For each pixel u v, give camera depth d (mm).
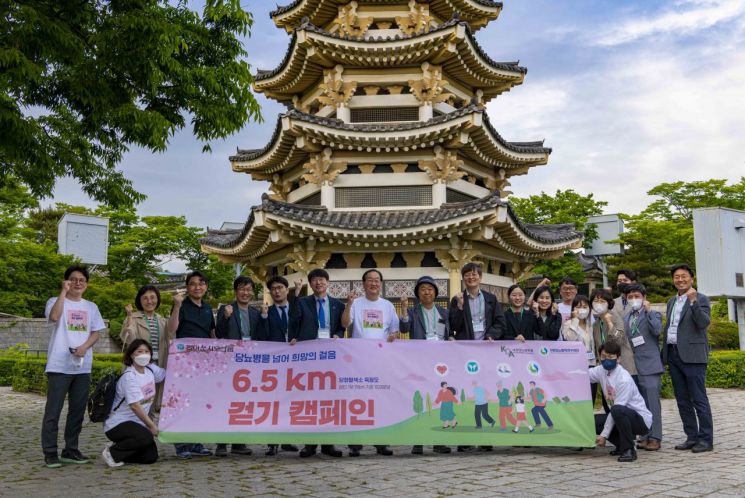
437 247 19125
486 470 7941
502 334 9883
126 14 10234
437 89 20234
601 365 9219
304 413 9094
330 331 9617
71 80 10758
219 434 8961
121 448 8602
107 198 14180
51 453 8594
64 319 8891
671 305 9844
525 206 44375
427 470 7977
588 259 42281
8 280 33875
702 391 9391
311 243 19203
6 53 9398
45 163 11125
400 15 21297
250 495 6805
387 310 9727
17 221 36094
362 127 19188
